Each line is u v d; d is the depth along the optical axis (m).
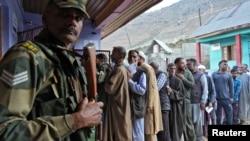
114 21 9.85
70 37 1.19
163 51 22.20
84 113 1.08
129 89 3.95
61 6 1.14
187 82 4.80
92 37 9.70
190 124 4.88
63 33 1.18
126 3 6.07
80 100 1.18
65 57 1.15
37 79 1.03
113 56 3.81
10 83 0.96
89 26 9.66
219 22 15.96
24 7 8.15
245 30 13.05
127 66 4.43
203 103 5.22
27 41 1.10
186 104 4.82
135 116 3.97
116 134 3.63
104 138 3.69
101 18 8.24
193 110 5.17
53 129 0.99
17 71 0.98
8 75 0.97
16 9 6.38
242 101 7.17
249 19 13.38
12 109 0.94
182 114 4.64
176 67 4.84
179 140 4.58
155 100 4.22
